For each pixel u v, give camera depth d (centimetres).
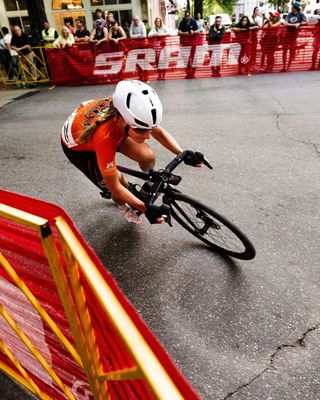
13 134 507
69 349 96
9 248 94
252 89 697
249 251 211
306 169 347
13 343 133
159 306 197
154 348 57
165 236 257
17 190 337
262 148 405
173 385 53
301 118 497
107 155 173
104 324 83
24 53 835
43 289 95
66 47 821
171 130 485
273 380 153
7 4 1630
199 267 224
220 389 151
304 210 279
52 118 580
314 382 152
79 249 70
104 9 1786
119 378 74
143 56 839
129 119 162
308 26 800
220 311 191
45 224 70
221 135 454
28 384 143
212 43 827
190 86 772
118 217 283
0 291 117
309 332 176
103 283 67
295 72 846
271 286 206
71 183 345
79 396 122
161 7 2945
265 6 3372
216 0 3066
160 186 194
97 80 862
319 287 204
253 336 175
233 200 300
